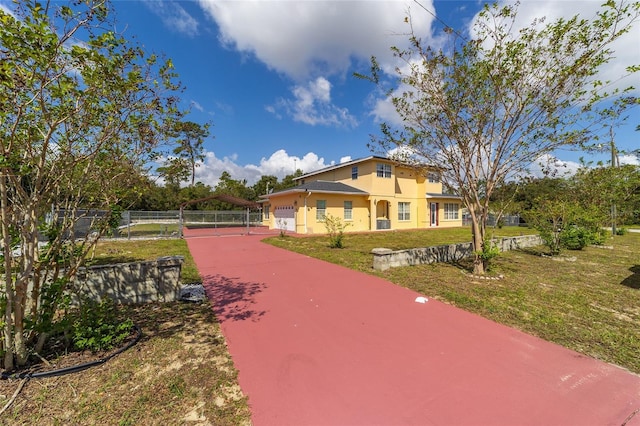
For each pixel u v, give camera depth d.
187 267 7.93
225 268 7.82
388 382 2.70
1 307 2.69
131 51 2.86
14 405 2.32
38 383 2.60
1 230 2.66
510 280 6.50
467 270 7.50
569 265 8.34
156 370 2.87
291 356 3.18
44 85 2.40
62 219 3.42
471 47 5.82
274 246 12.45
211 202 33.56
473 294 5.46
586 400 2.45
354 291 5.68
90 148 3.19
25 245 2.72
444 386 2.64
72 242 3.29
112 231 3.60
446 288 5.86
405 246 12.37
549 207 10.32
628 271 7.54
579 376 2.81
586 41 5.02
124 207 3.86
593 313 4.50
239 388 2.60
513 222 29.06
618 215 17.08
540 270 7.62
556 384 2.68
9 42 2.09
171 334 3.71
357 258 9.32
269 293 5.54
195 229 23.27
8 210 2.59
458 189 7.29
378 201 20.98
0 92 2.26
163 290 5.04
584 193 13.45
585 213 10.85
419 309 4.69
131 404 2.36
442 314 4.47
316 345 3.44
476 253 6.94
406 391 2.56
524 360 3.11
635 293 5.54
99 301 4.59
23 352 2.80
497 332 3.82
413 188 23.16
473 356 3.19
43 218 3.14
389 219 21.22
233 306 4.80
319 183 20.66
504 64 5.59
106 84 2.71
